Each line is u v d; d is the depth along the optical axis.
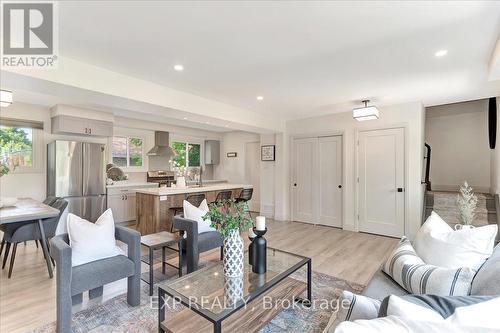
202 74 3.06
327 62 2.72
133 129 6.36
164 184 6.26
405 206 4.50
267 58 2.62
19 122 4.59
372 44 2.33
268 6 1.78
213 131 8.04
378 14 1.88
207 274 2.11
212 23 1.99
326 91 3.73
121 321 2.09
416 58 2.62
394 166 4.62
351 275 3.02
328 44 2.33
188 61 2.70
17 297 2.47
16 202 3.55
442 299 0.91
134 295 2.30
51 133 4.96
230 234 2.04
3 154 4.49
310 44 2.33
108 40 2.25
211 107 4.20
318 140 5.60
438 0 1.71
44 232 3.07
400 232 4.55
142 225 4.58
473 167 5.50
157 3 1.74
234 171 7.98
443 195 4.89
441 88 3.59
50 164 4.76
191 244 2.92
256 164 7.50
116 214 5.45
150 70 2.93
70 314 1.91
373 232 4.85
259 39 2.24
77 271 2.03
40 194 4.84
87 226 2.25
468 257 1.65
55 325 2.04
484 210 4.29
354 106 4.66
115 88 2.97
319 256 3.67
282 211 6.09
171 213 4.46
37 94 3.96
